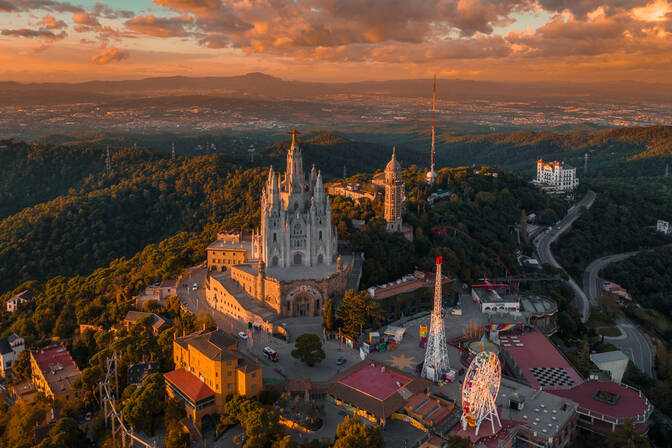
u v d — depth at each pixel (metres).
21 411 179.12
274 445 139.38
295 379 165.88
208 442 147.88
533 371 186.38
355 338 197.62
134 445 150.12
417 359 187.12
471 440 143.50
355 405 153.25
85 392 180.62
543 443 145.38
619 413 160.50
